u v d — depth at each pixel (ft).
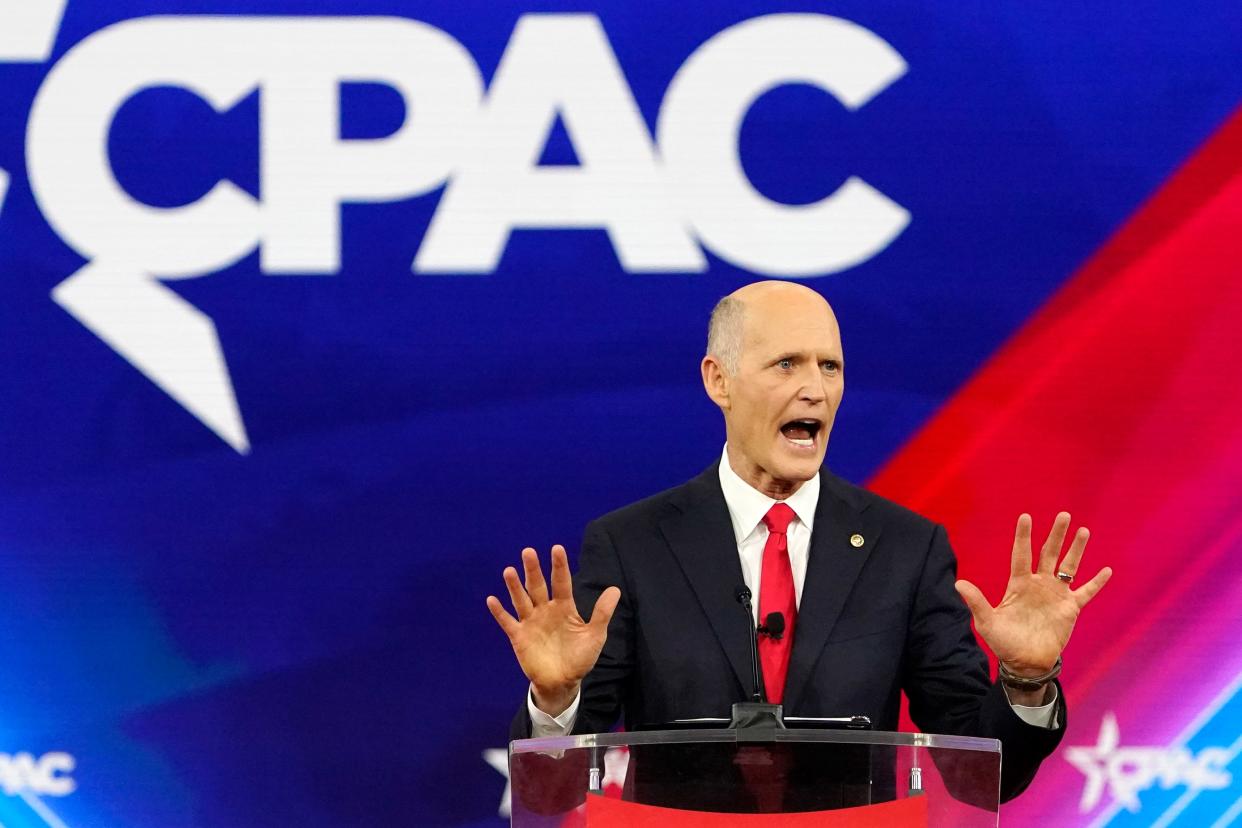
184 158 36.78
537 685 20.72
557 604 20.88
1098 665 35.35
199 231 36.68
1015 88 36.47
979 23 36.60
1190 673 35.27
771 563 25.41
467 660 35.88
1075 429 35.81
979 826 17.24
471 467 36.27
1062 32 36.52
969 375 36.01
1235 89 36.24
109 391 36.40
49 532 36.06
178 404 36.37
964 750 17.35
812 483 26.25
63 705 35.70
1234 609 35.32
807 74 36.70
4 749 35.60
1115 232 36.14
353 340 36.47
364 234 36.68
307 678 35.86
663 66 36.76
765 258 36.40
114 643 35.88
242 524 36.14
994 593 35.58
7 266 36.58
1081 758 35.19
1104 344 35.96
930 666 24.76
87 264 36.60
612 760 17.49
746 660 24.26
